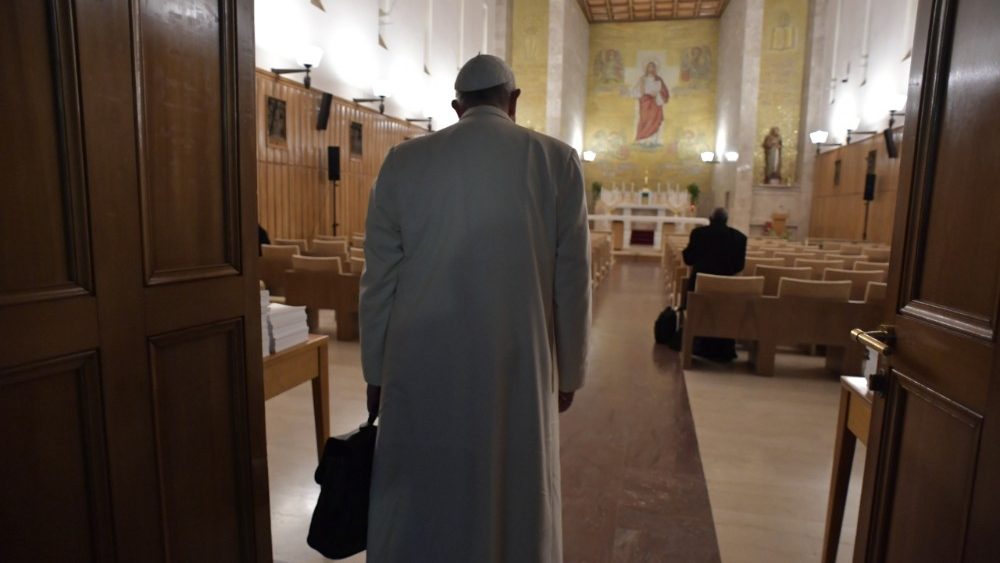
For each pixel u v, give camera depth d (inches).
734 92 632.4
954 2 44.9
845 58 545.3
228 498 53.0
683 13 722.2
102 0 38.0
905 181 50.9
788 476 108.8
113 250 39.8
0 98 32.9
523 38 652.7
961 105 43.3
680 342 202.5
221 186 50.1
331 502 56.1
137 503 43.0
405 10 457.4
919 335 47.0
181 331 45.8
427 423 51.8
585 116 771.4
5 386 33.9
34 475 36.1
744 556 83.3
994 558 36.2
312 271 205.6
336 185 378.3
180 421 46.8
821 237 592.1
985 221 39.6
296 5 325.7
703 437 126.4
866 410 68.0
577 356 57.4
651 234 684.7
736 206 604.4
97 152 38.2
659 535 88.2
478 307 50.8
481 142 52.6
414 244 52.6
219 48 48.9
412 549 52.6
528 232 52.2
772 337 173.5
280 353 81.3
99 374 39.4
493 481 51.3
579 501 98.2
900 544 49.8
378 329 54.8
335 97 373.4
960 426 41.4
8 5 33.0
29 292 34.7
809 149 615.5
